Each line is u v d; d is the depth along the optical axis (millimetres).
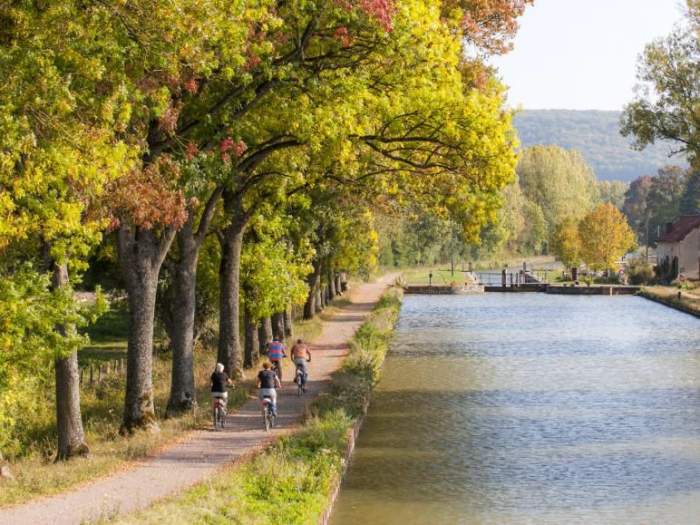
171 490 19109
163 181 20516
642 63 67875
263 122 25281
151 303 25984
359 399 32312
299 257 43156
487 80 30422
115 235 26156
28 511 17344
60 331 22188
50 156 15859
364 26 22156
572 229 126500
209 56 18484
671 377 41438
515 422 30750
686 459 25531
